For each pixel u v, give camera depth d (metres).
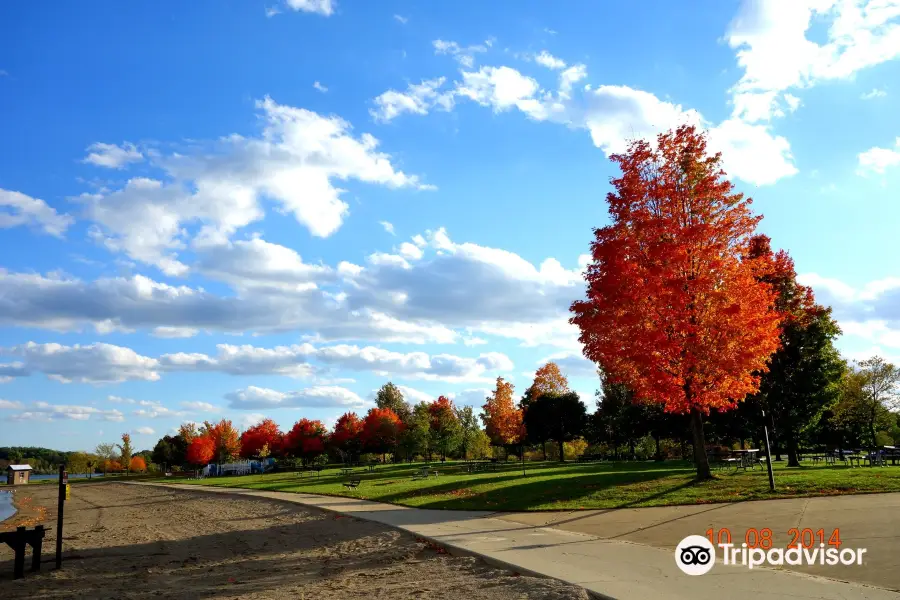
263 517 24.11
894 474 20.39
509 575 10.49
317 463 84.00
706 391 21.16
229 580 12.32
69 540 21.08
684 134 22.59
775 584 8.61
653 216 22.05
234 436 81.75
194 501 35.34
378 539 15.79
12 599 11.88
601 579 9.41
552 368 62.44
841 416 52.72
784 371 32.50
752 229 22.03
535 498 20.38
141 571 14.09
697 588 8.58
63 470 15.68
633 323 21.22
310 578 11.91
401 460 84.12
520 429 60.62
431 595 9.65
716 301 21.05
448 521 17.55
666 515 15.78
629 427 47.25
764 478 21.30
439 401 83.12
